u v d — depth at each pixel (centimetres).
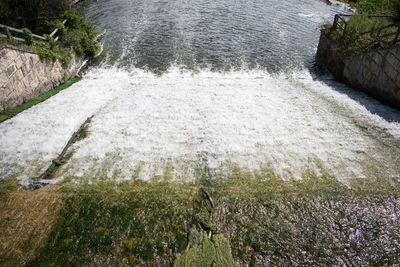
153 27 2430
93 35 2155
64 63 1697
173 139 1168
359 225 845
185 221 858
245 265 758
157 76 1742
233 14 2666
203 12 2722
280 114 1328
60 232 829
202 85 1586
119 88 1569
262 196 923
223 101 1424
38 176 1006
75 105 1403
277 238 814
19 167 1045
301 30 2361
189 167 1039
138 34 2305
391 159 1063
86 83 1661
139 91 1528
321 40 1988
